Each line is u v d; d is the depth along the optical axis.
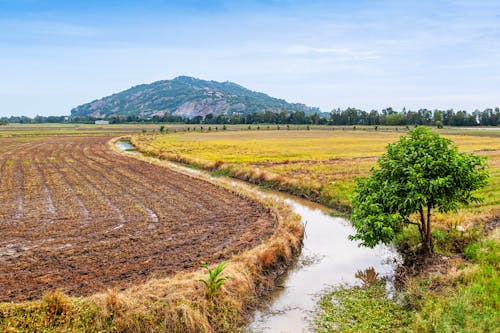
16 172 36.03
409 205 13.21
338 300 11.67
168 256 14.38
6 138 89.12
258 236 16.97
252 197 24.34
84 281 12.06
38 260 13.77
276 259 14.19
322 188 26.78
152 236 16.77
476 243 14.27
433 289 11.34
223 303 10.66
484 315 9.41
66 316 9.30
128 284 11.84
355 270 14.05
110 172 36.50
